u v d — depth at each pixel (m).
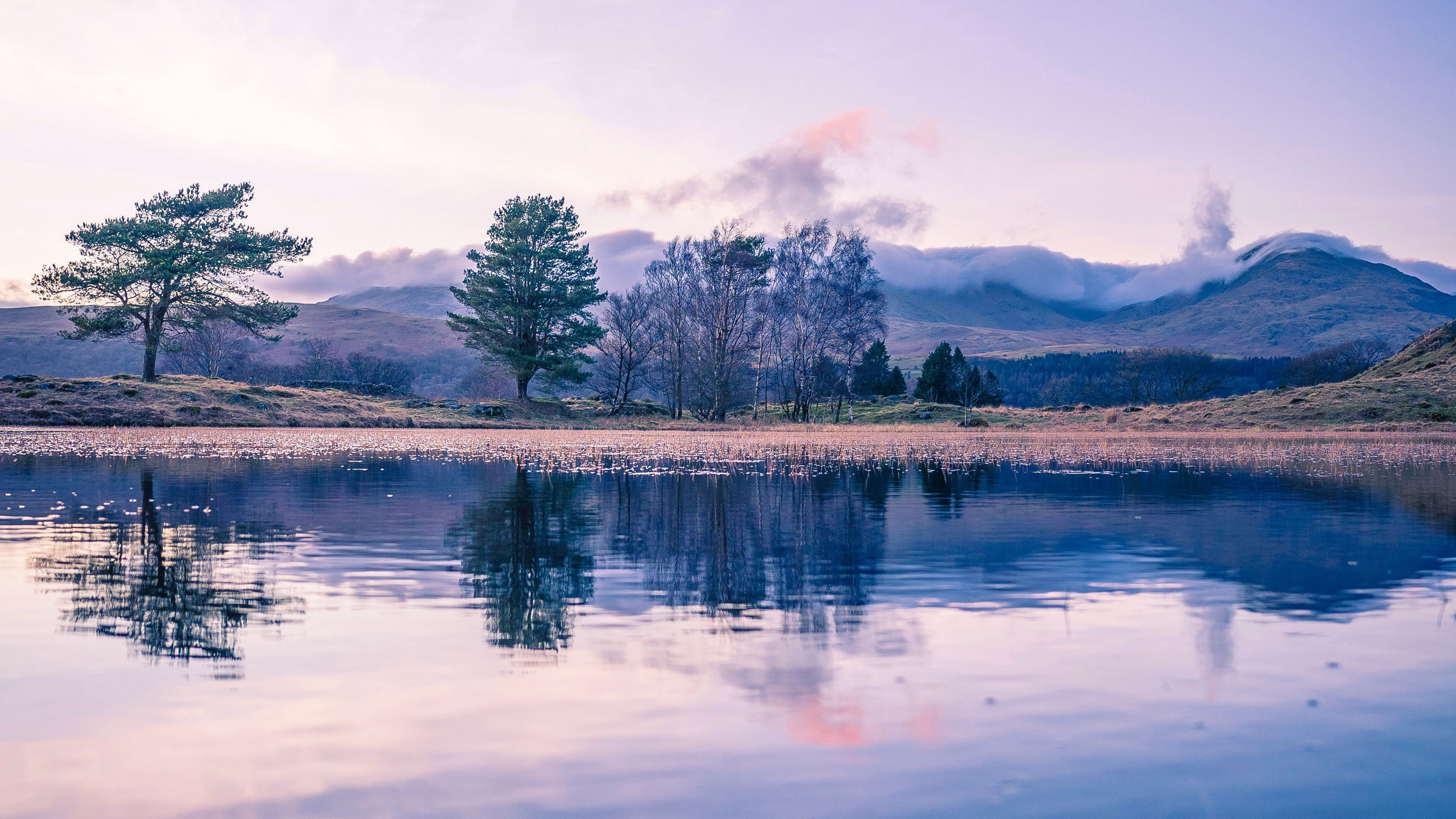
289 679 4.82
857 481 18.53
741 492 15.98
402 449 29.92
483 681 4.80
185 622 6.09
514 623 6.11
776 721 4.26
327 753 3.86
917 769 3.74
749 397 78.06
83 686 4.70
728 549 9.45
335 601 6.80
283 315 59.25
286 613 6.37
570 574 7.98
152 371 55.81
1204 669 5.09
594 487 16.72
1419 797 3.49
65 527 10.91
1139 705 4.50
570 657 5.27
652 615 6.40
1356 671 5.05
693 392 75.38
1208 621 6.23
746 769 3.72
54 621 6.11
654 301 72.75
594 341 72.38
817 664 5.16
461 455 27.12
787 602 6.81
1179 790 3.55
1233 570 8.29
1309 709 4.44
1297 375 125.38
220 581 7.55
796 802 3.43
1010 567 8.39
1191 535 10.59
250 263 55.97
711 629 5.98
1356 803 3.44
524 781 3.59
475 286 68.88
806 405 69.25
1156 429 58.25
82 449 26.92
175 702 4.46
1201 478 19.55
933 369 97.12
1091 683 4.82
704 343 69.25
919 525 11.52
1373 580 7.74
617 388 76.50
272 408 53.50
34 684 4.73
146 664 5.09
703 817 3.30
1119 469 22.47
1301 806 3.41
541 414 66.50
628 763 3.78
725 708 4.43
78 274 53.25
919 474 20.81
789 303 65.44
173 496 14.45
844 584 7.55
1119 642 5.66
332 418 54.19
